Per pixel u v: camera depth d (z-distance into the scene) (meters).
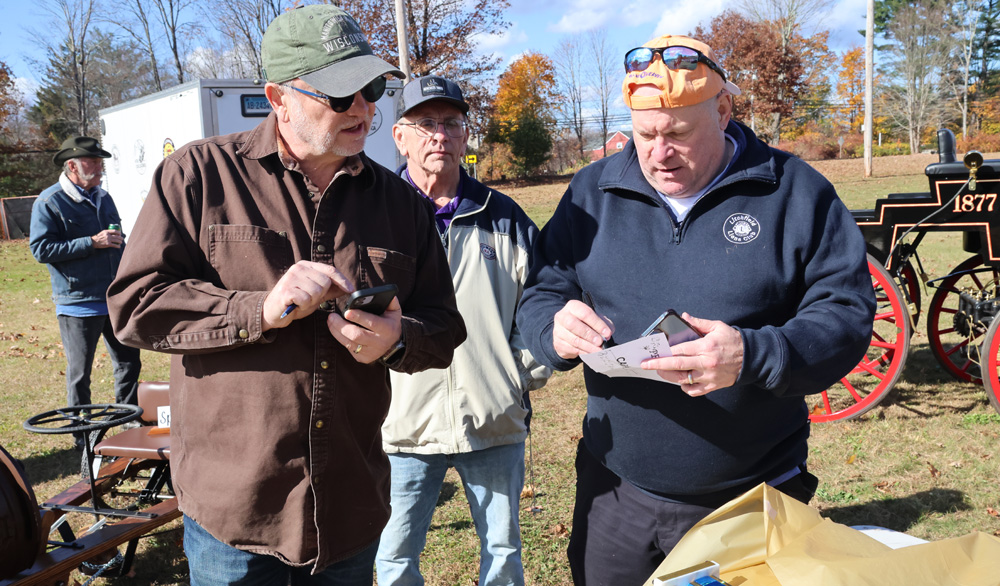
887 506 4.16
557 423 5.62
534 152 43.88
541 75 48.41
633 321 1.93
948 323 8.02
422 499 2.62
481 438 2.57
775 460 1.93
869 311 1.78
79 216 5.04
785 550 1.41
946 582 1.32
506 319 2.69
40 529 2.93
